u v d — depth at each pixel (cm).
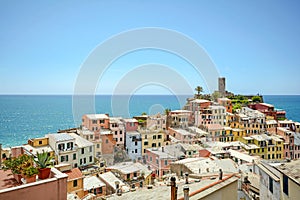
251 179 1397
